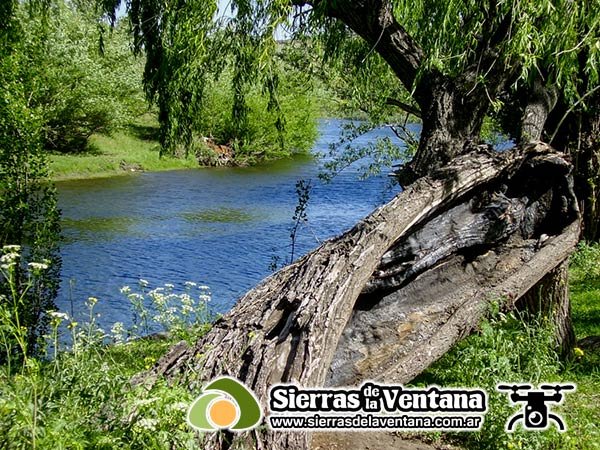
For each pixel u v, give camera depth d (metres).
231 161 36.97
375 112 13.93
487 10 6.34
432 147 6.27
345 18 6.59
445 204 5.35
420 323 5.28
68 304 13.45
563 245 6.04
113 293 14.47
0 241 8.53
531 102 7.07
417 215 5.04
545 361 5.65
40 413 3.13
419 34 7.00
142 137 39.22
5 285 7.98
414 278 5.39
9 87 8.60
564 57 6.29
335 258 4.58
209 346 4.28
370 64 8.12
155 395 3.37
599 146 14.64
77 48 32.75
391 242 4.84
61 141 34.53
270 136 36.59
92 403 3.50
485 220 5.63
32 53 9.15
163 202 26.16
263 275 16.59
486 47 6.44
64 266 16.69
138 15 7.06
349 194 28.28
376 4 6.40
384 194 17.36
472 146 6.02
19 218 8.56
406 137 15.33
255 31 6.84
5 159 8.53
